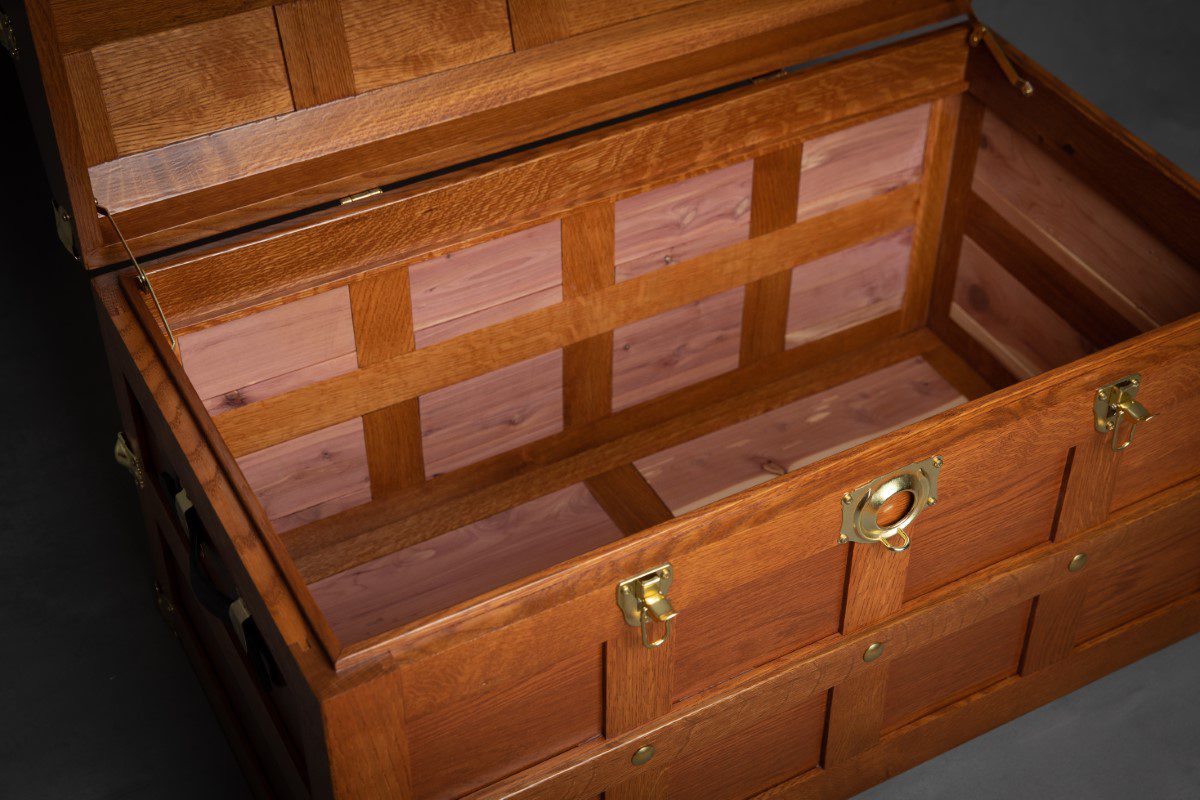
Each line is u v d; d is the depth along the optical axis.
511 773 2.03
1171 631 2.67
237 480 1.92
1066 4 4.21
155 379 2.08
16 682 2.60
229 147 2.34
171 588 2.58
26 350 3.26
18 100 3.95
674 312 2.83
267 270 2.36
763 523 1.95
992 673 2.49
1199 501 2.44
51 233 3.56
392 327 2.54
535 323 2.69
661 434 2.90
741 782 2.32
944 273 3.06
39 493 2.94
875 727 2.38
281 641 1.79
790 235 2.86
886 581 2.17
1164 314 2.55
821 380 3.03
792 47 2.68
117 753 2.51
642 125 2.58
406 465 2.72
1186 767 2.50
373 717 1.77
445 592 2.59
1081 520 2.32
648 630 1.94
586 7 2.54
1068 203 2.68
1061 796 2.45
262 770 2.38
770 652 2.16
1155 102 3.88
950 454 2.05
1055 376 2.10
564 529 2.71
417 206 2.44
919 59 2.76
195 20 2.23
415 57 2.43
